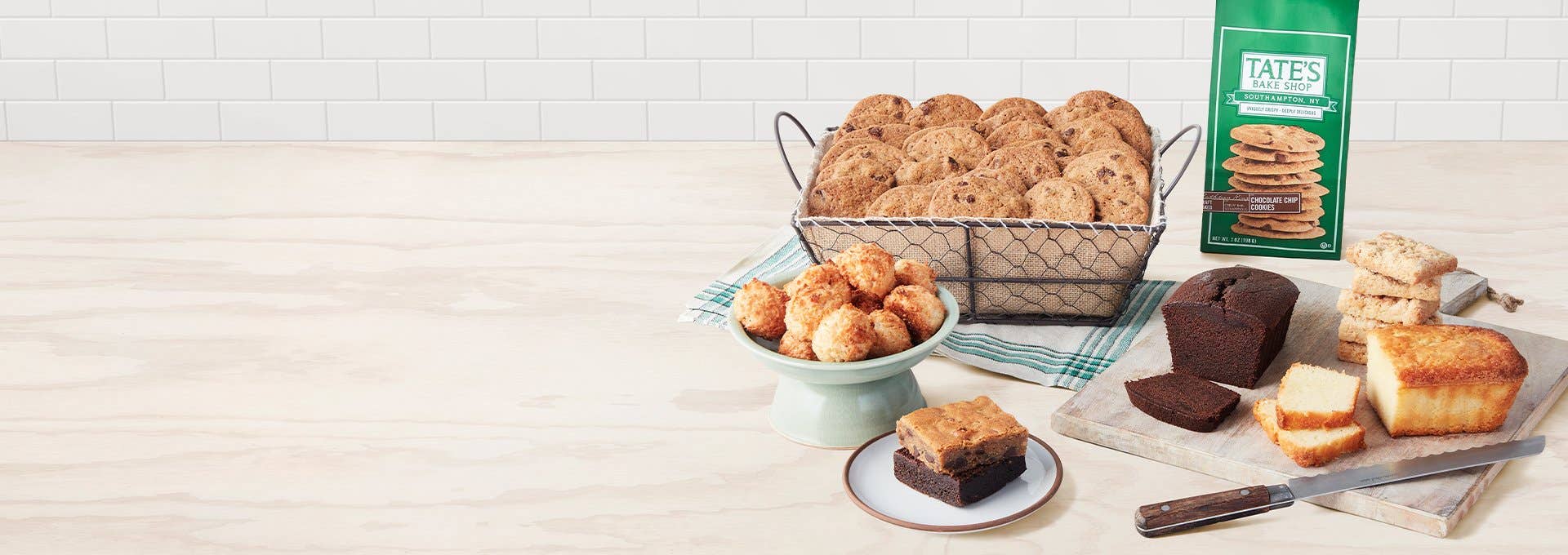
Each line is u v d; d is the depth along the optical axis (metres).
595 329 1.74
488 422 1.57
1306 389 1.49
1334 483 1.43
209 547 1.42
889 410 1.53
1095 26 2.46
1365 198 2.05
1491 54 2.43
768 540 1.42
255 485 1.49
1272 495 1.42
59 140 2.60
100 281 1.87
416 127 2.60
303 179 2.23
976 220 1.63
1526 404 1.53
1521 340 1.63
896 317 1.50
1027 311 1.69
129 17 2.54
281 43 2.55
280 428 1.57
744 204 2.09
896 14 2.48
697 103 2.56
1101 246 1.64
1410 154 2.24
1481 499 1.44
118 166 2.30
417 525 1.44
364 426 1.57
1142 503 1.45
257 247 1.96
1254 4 1.80
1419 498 1.42
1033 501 1.44
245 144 2.47
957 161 1.77
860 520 1.44
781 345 1.51
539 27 2.53
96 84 2.58
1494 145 2.28
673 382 1.63
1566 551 1.39
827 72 2.53
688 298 1.80
